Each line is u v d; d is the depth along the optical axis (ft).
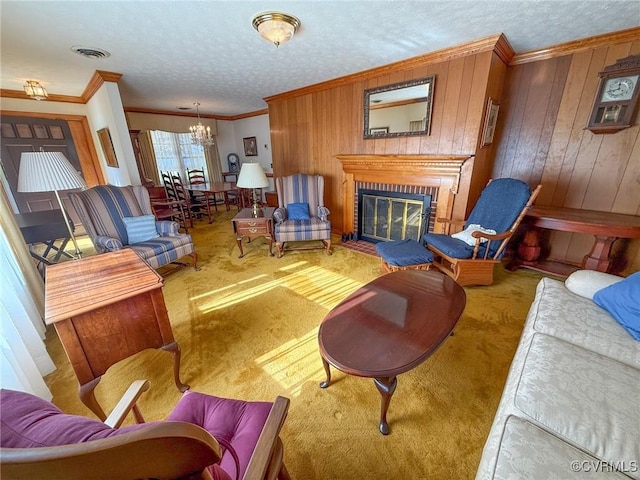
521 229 10.16
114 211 9.10
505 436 2.71
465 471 3.58
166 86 12.39
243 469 2.43
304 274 9.46
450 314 4.72
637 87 7.23
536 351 3.68
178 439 1.30
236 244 12.80
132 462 1.31
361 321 4.57
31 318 6.16
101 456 1.22
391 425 4.18
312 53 8.61
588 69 7.95
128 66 9.51
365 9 6.00
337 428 4.16
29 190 6.51
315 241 12.89
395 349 3.92
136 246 8.50
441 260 9.42
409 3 5.77
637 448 2.40
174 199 16.94
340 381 5.03
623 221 7.25
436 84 8.91
